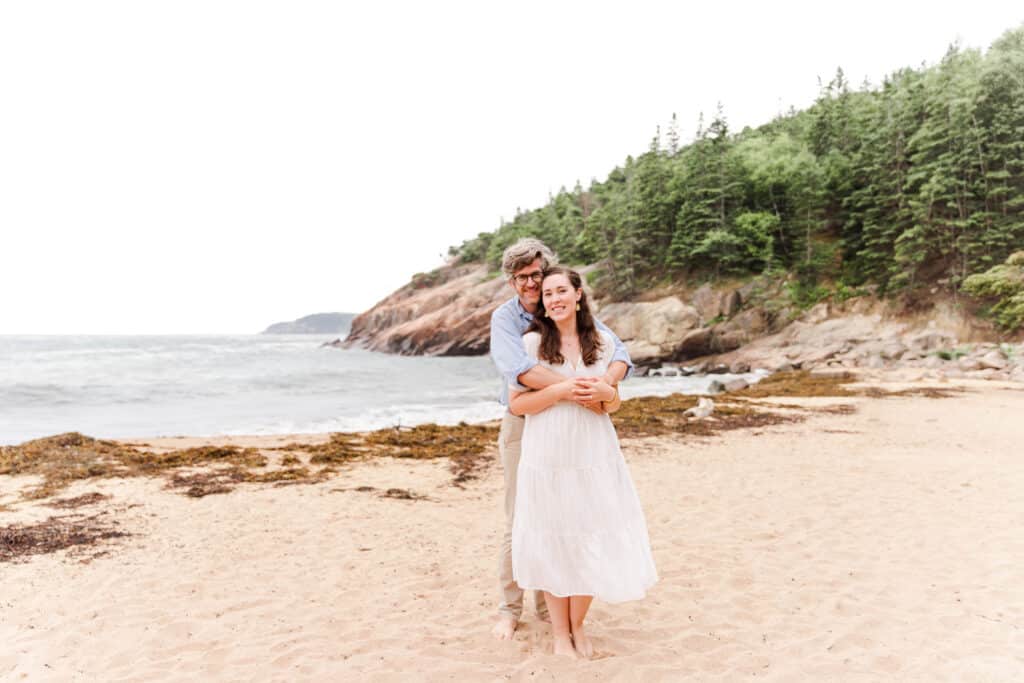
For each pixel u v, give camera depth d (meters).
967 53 50.44
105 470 8.28
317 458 9.45
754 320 40.22
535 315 3.05
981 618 3.52
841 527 5.55
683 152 70.75
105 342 99.50
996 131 38.94
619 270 55.72
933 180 37.88
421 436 11.86
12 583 4.21
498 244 81.44
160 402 21.23
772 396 18.69
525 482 2.93
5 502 6.58
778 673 2.89
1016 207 38.19
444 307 69.19
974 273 35.03
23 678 2.91
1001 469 7.99
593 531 2.82
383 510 6.44
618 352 3.05
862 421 13.03
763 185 52.59
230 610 3.81
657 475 8.01
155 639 3.37
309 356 56.06
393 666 3.03
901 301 36.97
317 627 3.55
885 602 3.81
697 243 49.81
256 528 5.70
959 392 18.41
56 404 20.45
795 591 4.04
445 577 4.44
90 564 4.64
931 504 6.28
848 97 66.81
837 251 45.69
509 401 3.07
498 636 3.37
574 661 3.03
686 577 4.34
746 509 6.26
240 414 17.95
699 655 3.11
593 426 2.92
